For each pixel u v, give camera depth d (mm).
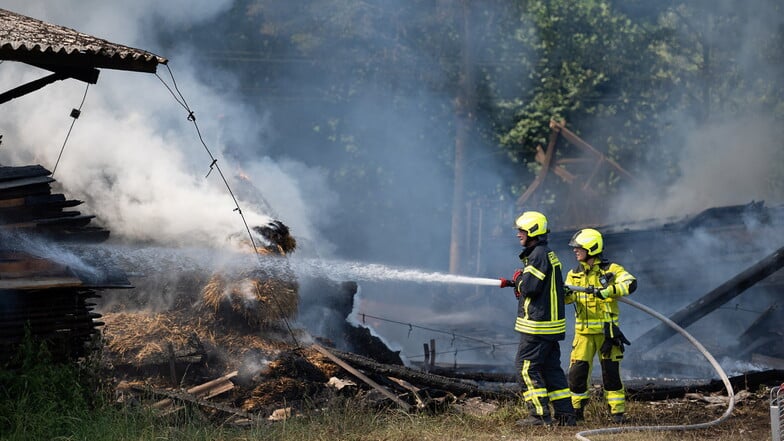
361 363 19547
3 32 15586
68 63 15836
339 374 19391
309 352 19750
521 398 18953
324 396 18109
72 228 17812
